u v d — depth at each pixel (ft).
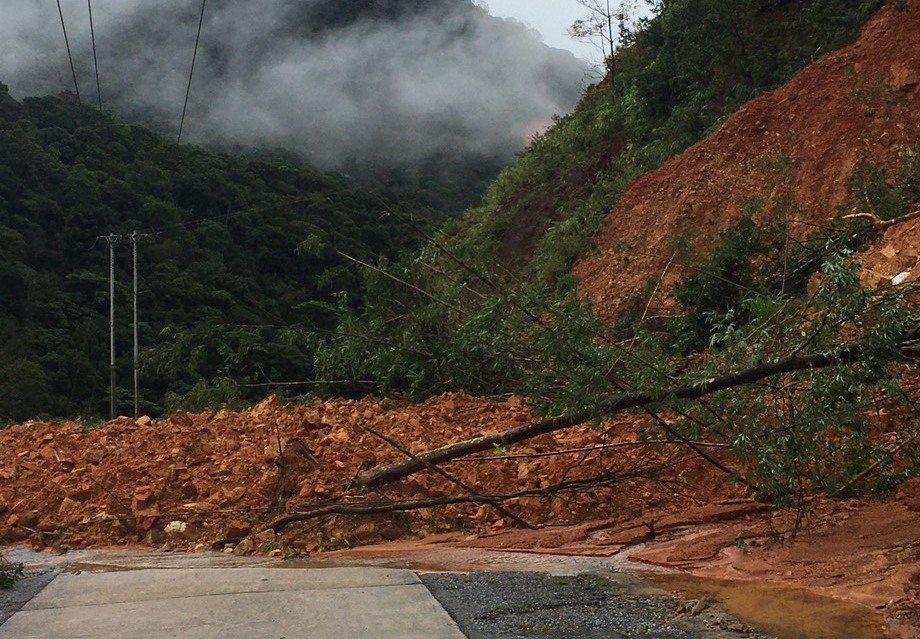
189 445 27.20
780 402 20.70
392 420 29.94
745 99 67.67
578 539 21.06
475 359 32.37
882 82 52.75
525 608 15.53
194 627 14.62
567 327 21.45
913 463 19.12
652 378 20.45
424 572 18.57
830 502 21.31
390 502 23.17
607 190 73.82
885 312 17.66
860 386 17.42
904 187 43.04
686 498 23.22
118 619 15.17
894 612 14.57
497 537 21.90
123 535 23.97
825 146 53.26
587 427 27.50
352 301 112.27
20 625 14.98
